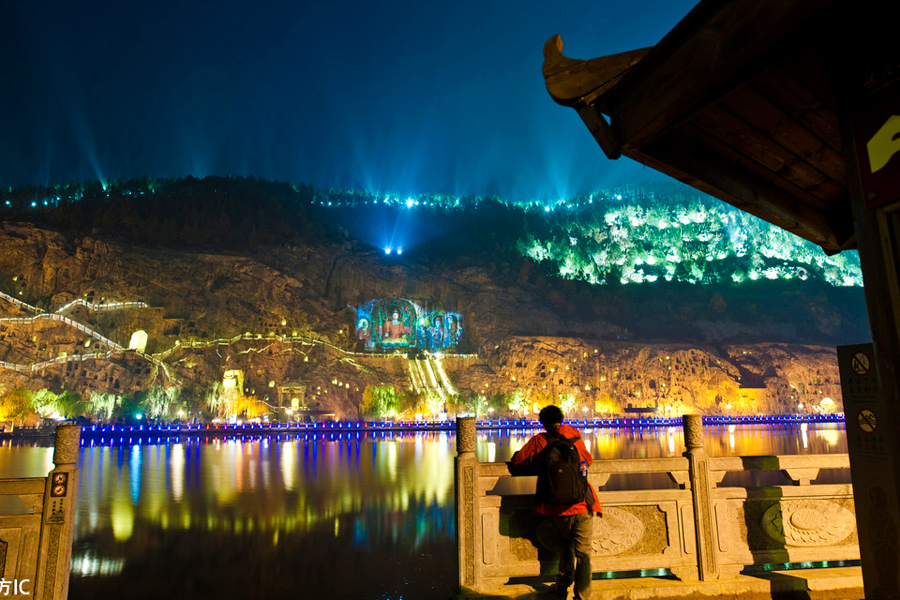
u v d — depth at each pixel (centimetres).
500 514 632
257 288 14012
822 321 17088
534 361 14288
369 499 1845
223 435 7662
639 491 659
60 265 12450
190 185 19038
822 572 683
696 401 14012
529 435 7538
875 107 319
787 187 544
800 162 496
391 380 13825
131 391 11388
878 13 320
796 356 14738
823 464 695
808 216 579
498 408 13138
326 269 15725
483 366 14588
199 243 15075
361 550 1111
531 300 16450
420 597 792
